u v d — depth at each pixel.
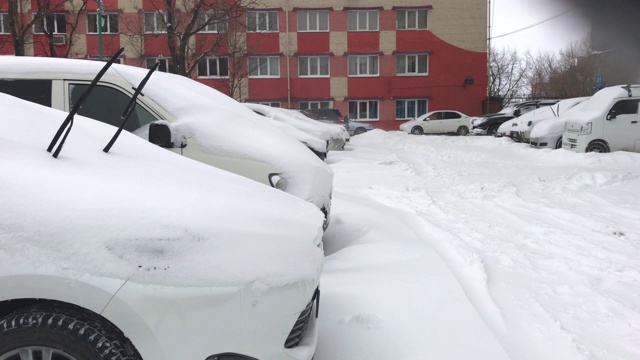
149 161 3.03
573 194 8.24
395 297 3.72
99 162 2.71
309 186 4.52
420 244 5.03
